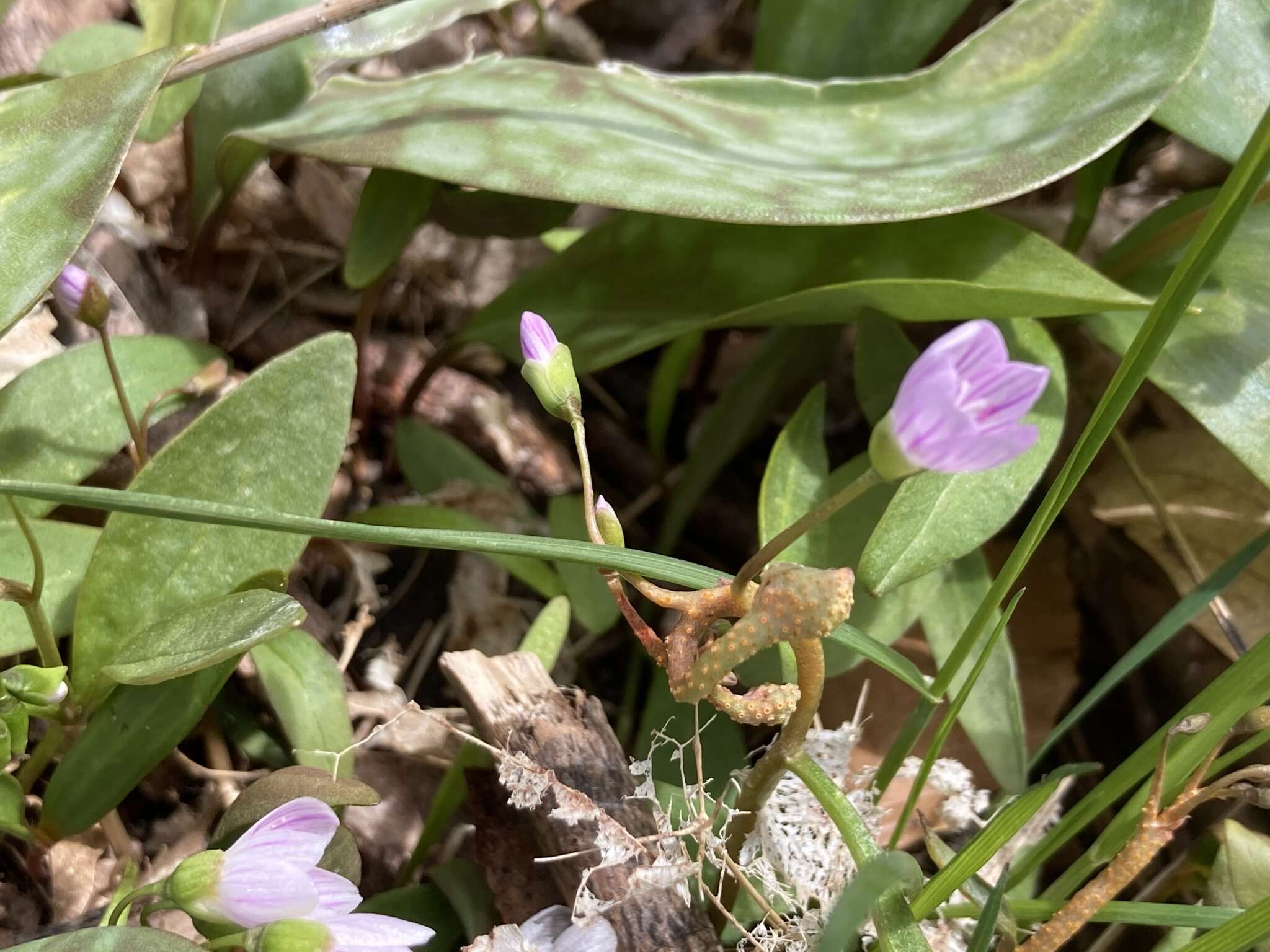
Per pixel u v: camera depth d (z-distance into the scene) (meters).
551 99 0.14
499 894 0.12
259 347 0.18
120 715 0.11
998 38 0.14
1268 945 0.11
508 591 0.17
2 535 0.12
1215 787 0.09
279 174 0.19
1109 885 0.09
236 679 0.14
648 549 0.18
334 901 0.09
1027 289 0.12
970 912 0.11
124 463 0.15
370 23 0.15
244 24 0.15
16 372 0.14
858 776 0.13
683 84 0.15
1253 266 0.14
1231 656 0.16
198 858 0.09
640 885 0.11
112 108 0.11
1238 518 0.16
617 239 0.15
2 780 0.10
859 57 0.16
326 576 0.16
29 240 0.10
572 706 0.12
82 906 0.12
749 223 0.12
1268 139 0.08
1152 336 0.09
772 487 0.14
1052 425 0.13
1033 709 0.17
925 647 0.16
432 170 0.13
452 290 0.20
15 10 0.17
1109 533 0.17
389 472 0.18
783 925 0.11
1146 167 0.20
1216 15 0.14
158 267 0.17
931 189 0.12
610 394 0.20
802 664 0.08
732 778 0.12
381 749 0.14
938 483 0.12
